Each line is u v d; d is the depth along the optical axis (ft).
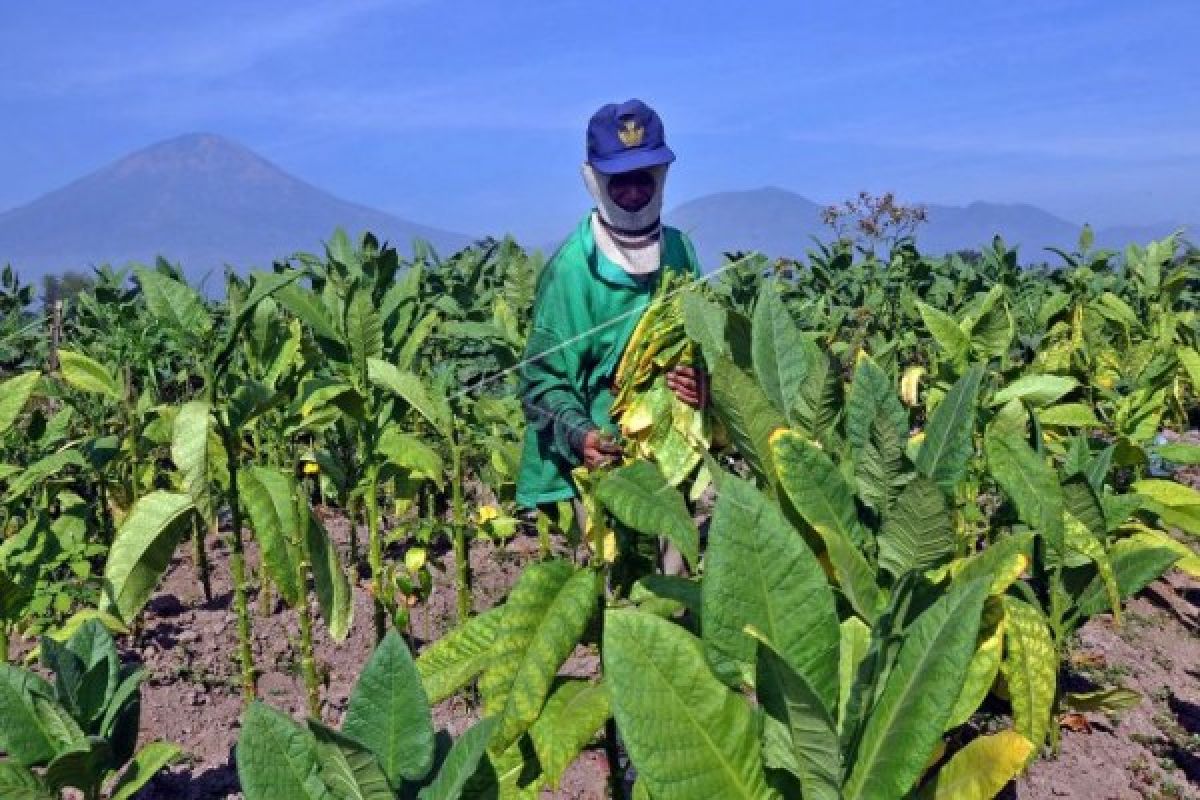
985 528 15.24
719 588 8.14
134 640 18.80
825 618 8.21
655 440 12.35
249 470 13.98
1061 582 13.57
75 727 10.77
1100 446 20.07
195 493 12.98
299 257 29.63
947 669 7.64
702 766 7.96
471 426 21.79
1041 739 10.35
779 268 12.11
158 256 26.30
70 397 21.90
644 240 14.66
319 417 16.62
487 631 10.84
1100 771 15.07
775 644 8.20
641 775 7.80
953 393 10.56
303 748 8.32
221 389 18.65
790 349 11.43
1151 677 18.52
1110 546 13.66
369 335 16.49
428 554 15.17
